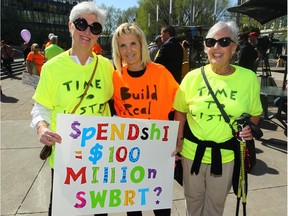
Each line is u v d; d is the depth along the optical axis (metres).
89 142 1.95
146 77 2.13
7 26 37.62
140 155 2.07
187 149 2.13
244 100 1.94
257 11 5.67
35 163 3.84
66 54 1.96
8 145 4.46
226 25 1.93
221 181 2.08
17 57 26.81
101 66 2.03
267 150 4.40
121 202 2.09
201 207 2.29
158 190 2.15
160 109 2.18
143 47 2.08
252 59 5.64
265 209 2.91
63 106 1.95
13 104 7.32
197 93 2.02
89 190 2.01
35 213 2.78
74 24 1.86
